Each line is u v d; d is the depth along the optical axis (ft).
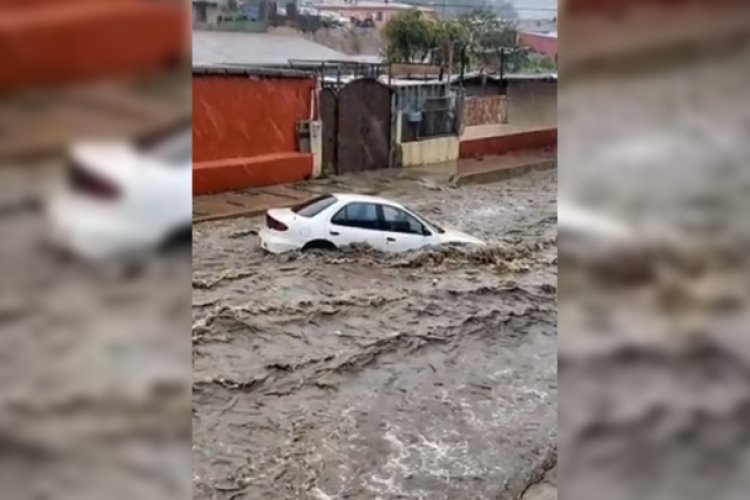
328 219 29.19
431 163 51.49
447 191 43.96
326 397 17.43
